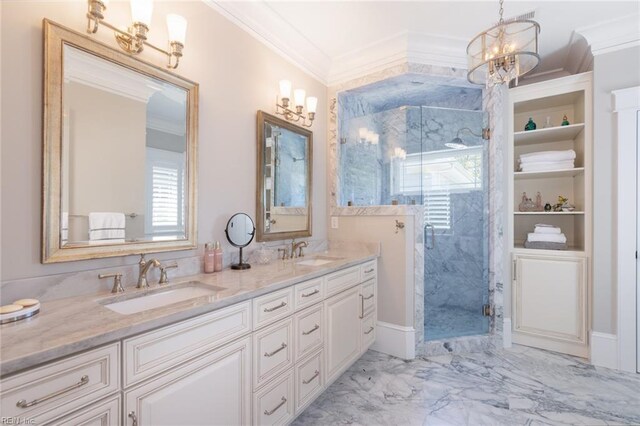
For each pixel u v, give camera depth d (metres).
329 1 1.98
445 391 1.96
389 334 2.52
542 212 2.64
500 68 1.57
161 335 1.00
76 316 0.97
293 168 2.44
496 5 2.03
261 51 2.15
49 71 1.14
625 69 2.22
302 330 1.66
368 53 2.62
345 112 3.01
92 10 1.17
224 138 1.87
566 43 2.46
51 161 1.14
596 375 2.16
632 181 2.19
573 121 2.82
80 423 0.81
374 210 2.62
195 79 1.70
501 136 2.66
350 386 2.03
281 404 1.50
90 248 1.25
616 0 1.96
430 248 3.16
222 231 1.85
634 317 2.19
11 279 1.06
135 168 1.41
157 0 1.52
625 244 2.21
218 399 1.19
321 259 2.44
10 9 1.06
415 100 3.18
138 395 0.94
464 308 3.06
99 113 1.29
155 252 1.48
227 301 1.21
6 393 0.69
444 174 3.01
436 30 2.33
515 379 2.11
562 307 2.52
